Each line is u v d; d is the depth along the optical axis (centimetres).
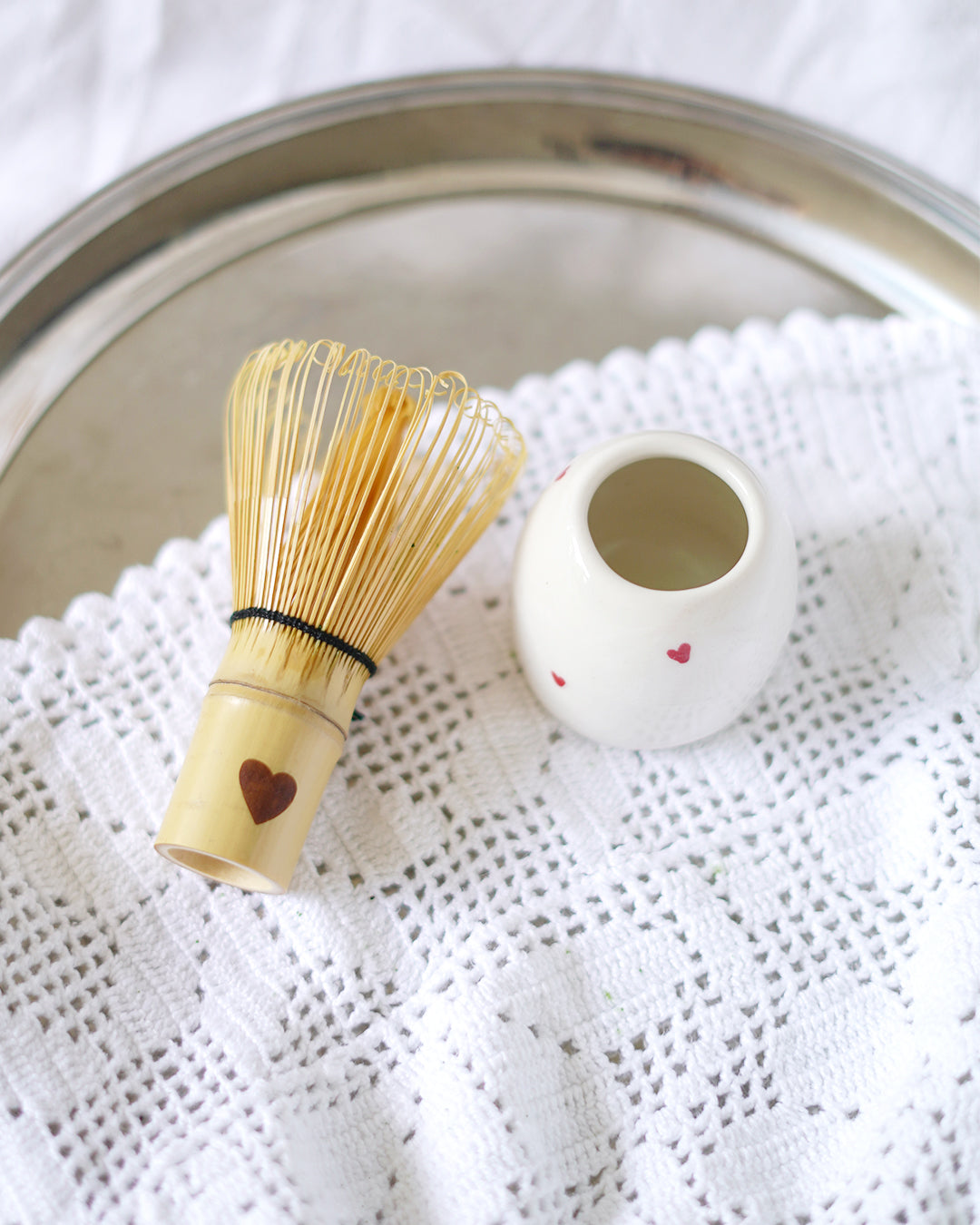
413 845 53
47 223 74
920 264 67
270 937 51
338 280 67
